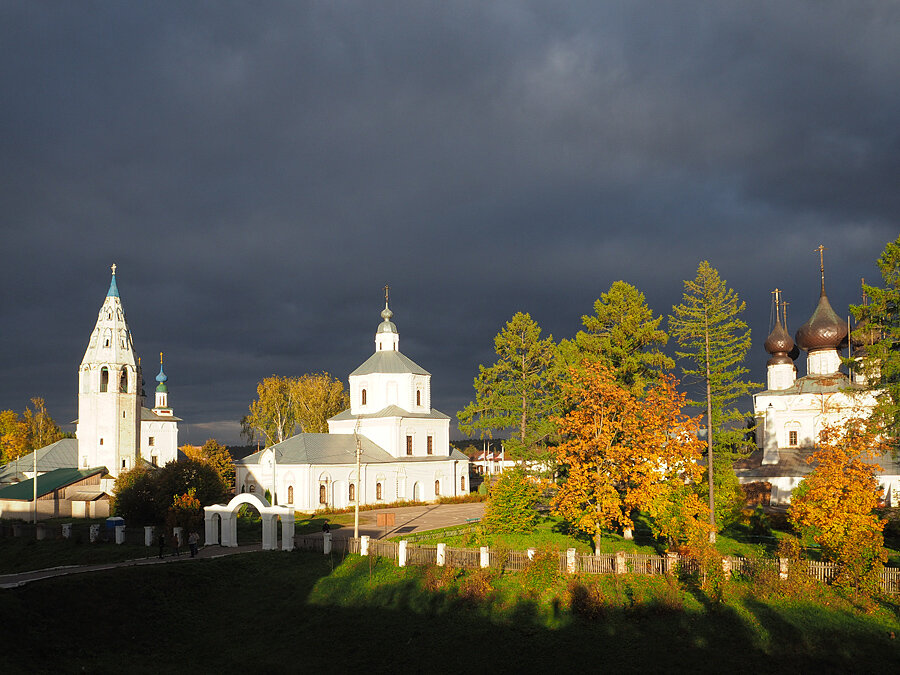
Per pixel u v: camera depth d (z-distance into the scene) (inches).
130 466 3853.3
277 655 1485.0
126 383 3905.0
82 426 3843.5
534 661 1331.2
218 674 1412.4
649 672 1259.2
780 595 1438.2
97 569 1839.3
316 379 4965.6
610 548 1898.4
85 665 1378.0
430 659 1391.5
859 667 1229.1
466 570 1658.5
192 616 1654.8
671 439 1904.5
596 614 1416.1
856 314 1952.5
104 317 3927.2
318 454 3277.6
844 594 1435.8
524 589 1541.6
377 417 3631.9
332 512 3129.9
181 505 2353.6
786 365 3518.7
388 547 1845.5
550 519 2395.4
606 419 1910.7
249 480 3403.1
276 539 2089.1
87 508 3225.9
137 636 1541.6
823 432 1804.9
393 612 1568.7
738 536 2096.5
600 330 2566.4
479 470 5339.6
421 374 3818.9
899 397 1845.5
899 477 2603.3
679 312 2190.0
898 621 1352.1
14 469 3730.3
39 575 1815.9
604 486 1825.8
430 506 3420.3
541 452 2593.5
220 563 1891.0
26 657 1354.6
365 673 1382.9
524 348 2930.6
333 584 1736.0
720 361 2160.4
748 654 1283.2
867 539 1475.1
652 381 2373.3
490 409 2896.2
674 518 1803.6
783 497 2891.2
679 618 1395.2
